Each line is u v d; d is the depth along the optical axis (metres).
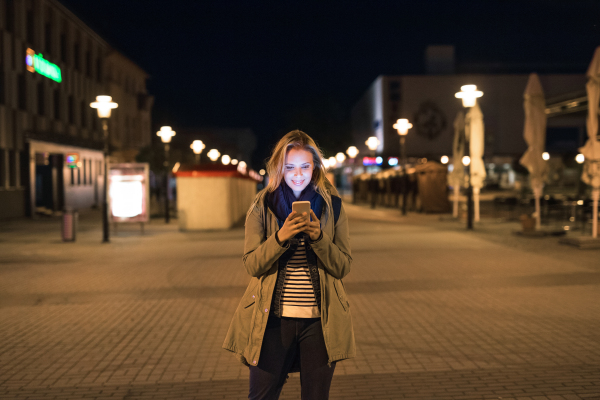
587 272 8.97
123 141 41.00
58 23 28.44
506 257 10.83
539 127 15.80
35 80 25.61
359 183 42.59
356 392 4.01
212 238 15.84
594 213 12.48
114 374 4.49
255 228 2.67
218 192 18.59
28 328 6.03
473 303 6.89
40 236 16.64
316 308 2.58
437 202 25.73
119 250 13.05
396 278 8.73
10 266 10.66
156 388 4.16
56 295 7.86
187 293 7.84
